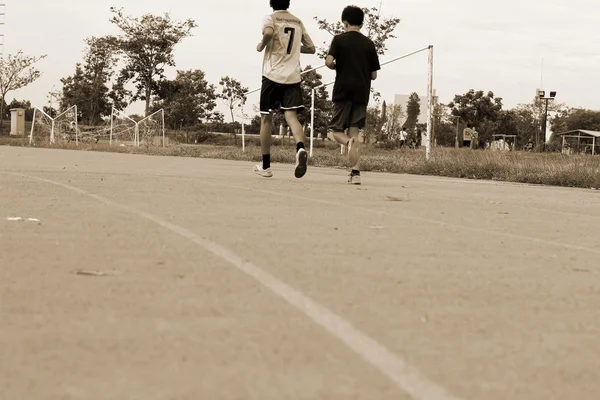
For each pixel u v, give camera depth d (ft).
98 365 8.64
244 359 9.00
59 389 7.75
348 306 12.12
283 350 9.42
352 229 22.56
